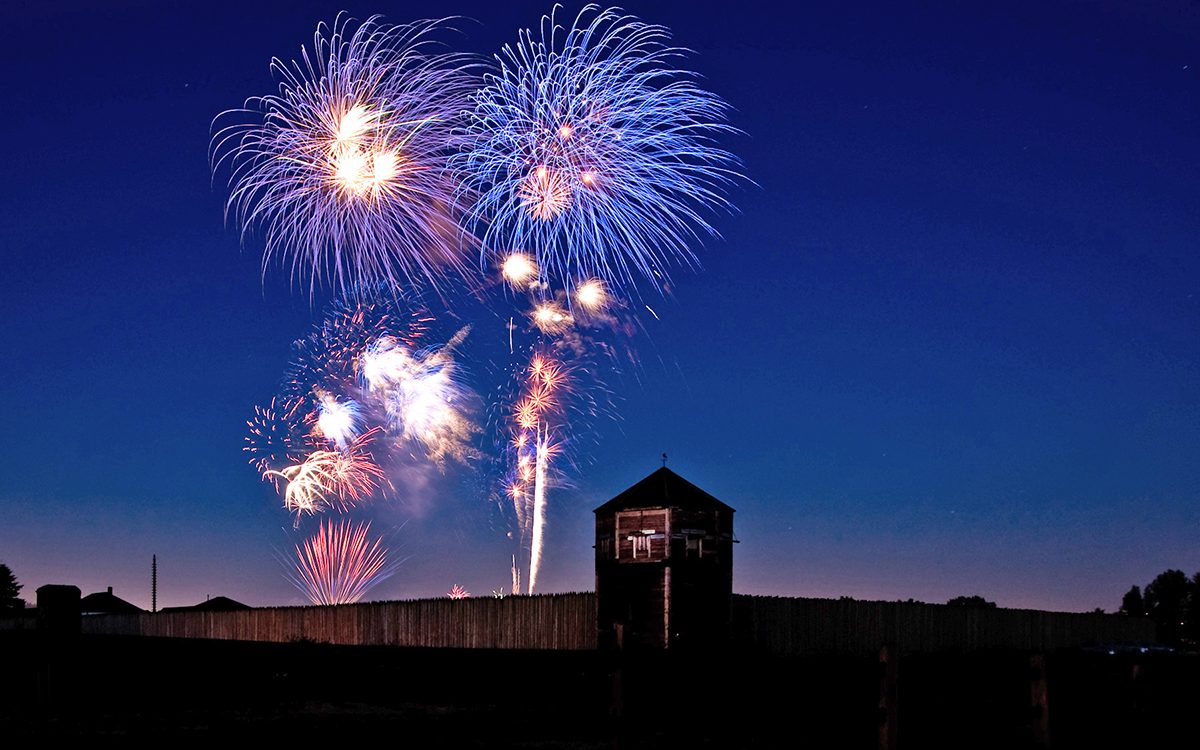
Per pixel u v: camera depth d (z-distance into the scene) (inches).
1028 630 1657.2
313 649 386.0
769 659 540.1
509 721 422.3
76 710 401.1
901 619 1419.8
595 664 438.0
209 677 450.3
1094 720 598.2
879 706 484.7
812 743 540.7
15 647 386.0
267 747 357.4
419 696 490.6
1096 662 609.9
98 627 1838.1
